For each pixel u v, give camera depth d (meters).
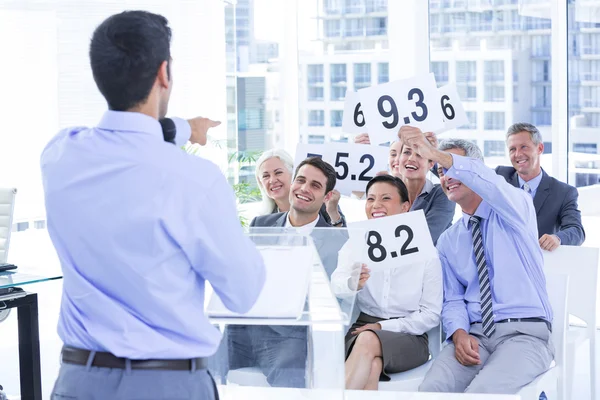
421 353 2.82
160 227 1.34
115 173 1.36
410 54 5.46
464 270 2.91
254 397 1.55
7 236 3.78
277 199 3.54
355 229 1.78
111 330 1.38
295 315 1.48
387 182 2.95
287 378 1.55
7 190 3.80
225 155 5.86
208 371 1.44
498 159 5.36
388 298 2.89
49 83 5.56
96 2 5.55
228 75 5.88
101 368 1.38
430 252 2.62
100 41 1.39
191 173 1.36
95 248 1.37
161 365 1.37
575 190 3.97
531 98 5.31
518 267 2.81
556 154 5.31
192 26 5.80
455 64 5.42
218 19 5.82
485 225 2.89
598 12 5.22
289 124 5.98
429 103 3.19
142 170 1.35
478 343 2.81
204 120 1.61
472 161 2.71
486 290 2.84
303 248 1.68
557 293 2.87
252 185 5.98
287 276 1.57
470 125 5.43
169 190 1.35
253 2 5.90
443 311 2.92
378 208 2.93
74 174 1.38
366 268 2.31
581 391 3.83
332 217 3.34
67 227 1.39
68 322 1.42
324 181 2.96
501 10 5.28
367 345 2.71
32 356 3.25
